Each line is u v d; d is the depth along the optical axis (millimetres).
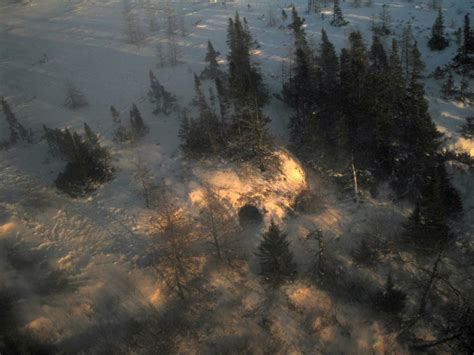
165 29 88250
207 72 66000
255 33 79438
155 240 41156
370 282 39781
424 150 43625
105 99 66688
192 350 34781
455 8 80250
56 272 39906
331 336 36344
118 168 51094
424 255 39719
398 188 46906
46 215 45312
